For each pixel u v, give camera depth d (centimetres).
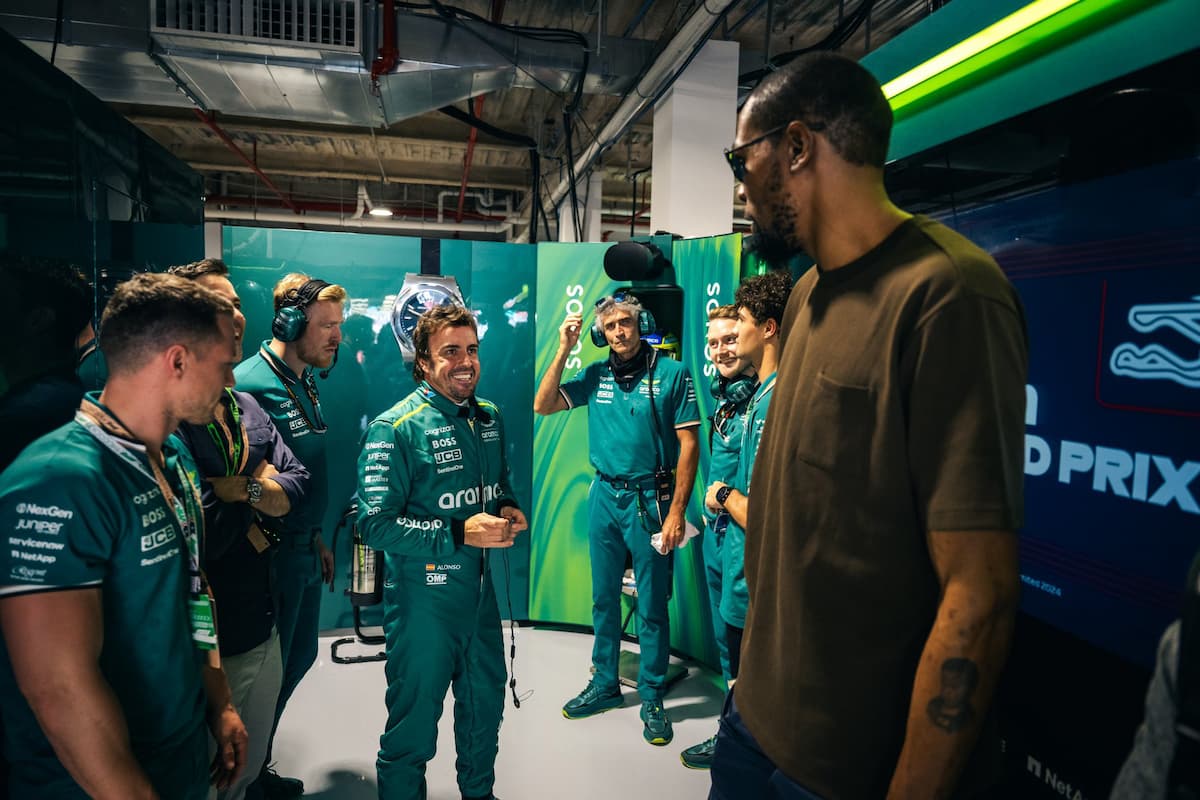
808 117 81
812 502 84
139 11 285
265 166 730
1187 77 86
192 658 112
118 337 101
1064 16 101
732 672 215
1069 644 109
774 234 89
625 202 877
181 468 118
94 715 89
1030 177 111
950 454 68
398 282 335
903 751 72
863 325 79
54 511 89
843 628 81
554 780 222
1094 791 104
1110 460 100
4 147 118
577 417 342
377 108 359
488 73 351
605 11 411
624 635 341
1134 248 95
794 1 378
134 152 189
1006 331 70
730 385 230
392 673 176
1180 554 90
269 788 208
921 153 136
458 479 180
